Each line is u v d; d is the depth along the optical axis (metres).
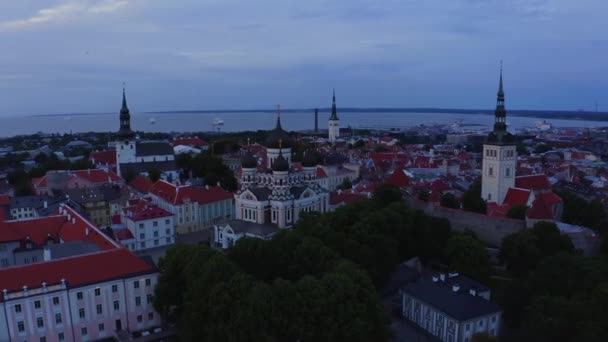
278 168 195.12
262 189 196.75
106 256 129.12
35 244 162.88
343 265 125.12
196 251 128.12
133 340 121.62
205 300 114.12
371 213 168.62
